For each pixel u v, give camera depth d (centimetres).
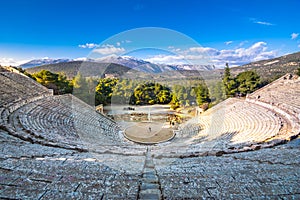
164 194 439
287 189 460
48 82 3931
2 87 2417
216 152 906
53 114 1995
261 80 4650
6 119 1461
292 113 1891
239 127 1812
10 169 558
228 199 416
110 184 488
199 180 527
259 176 569
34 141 1022
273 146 1094
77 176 538
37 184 469
